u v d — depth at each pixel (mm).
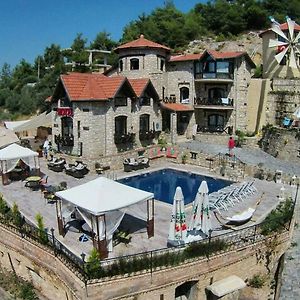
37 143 45688
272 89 44500
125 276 15531
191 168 35438
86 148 35125
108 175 32969
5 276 20922
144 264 15938
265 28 79125
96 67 80250
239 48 70812
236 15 79125
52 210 23609
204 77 44250
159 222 21750
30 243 18938
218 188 29875
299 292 18359
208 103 44688
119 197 17953
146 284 15984
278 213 22312
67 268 16328
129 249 18062
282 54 45031
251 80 45500
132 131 39219
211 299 17984
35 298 18719
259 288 19562
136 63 45156
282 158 38094
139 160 35688
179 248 17141
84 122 34875
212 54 42750
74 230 20203
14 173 31344
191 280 17109
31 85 88750
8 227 20594
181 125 47000
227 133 44250
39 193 27281
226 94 45125
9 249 20641
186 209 24188
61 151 37812
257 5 82625
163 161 38594
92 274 15023
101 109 35656
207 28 81812
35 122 47469
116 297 15484
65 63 87188
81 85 35906
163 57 46188
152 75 44656
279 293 18672
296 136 36875
